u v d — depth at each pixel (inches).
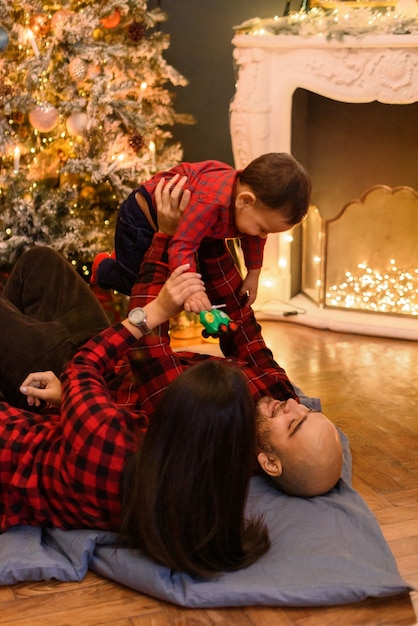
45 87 142.3
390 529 87.2
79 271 152.5
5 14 137.7
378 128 155.7
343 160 160.1
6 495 77.8
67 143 148.2
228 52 170.9
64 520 78.0
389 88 144.4
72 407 74.1
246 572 73.7
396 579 73.3
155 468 67.2
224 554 72.4
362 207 158.4
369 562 76.6
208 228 86.7
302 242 168.6
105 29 150.2
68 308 107.9
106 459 71.7
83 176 150.1
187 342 155.3
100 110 143.2
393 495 94.7
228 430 66.0
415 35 138.7
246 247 98.0
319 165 162.6
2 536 78.8
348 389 129.3
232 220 88.1
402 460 104.0
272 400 85.1
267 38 150.3
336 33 143.4
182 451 66.3
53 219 138.9
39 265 111.0
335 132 159.6
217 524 69.4
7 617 72.0
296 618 71.7
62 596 74.7
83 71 139.2
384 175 157.2
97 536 76.5
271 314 164.7
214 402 65.4
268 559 75.9
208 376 66.5
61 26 138.2
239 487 68.8
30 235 139.4
